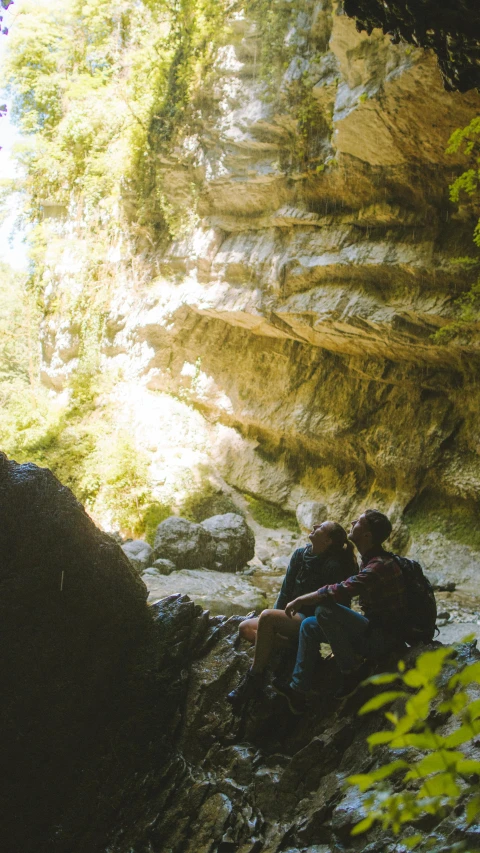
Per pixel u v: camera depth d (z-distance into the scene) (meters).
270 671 5.24
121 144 19.73
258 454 17.00
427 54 9.46
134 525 16.16
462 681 1.35
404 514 13.84
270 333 16.31
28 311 24.16
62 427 19.75
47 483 5.00
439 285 12.23
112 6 20.47
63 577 4.99
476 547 12.75
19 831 4.73
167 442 17.70
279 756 4.90
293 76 13.43
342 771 4.43
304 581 5.00
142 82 18.55
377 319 12.98
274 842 4.30
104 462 17.28
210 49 15.62
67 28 22.06
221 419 17.97
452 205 11.72
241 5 14.87
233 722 5.13
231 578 12.10
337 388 15.41
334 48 11.10
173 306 17.78
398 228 12.61
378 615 4.64
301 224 14.51
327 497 15.46
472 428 13.09
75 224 22.28
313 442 15.78
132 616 5.36
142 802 4.89
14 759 4.79
